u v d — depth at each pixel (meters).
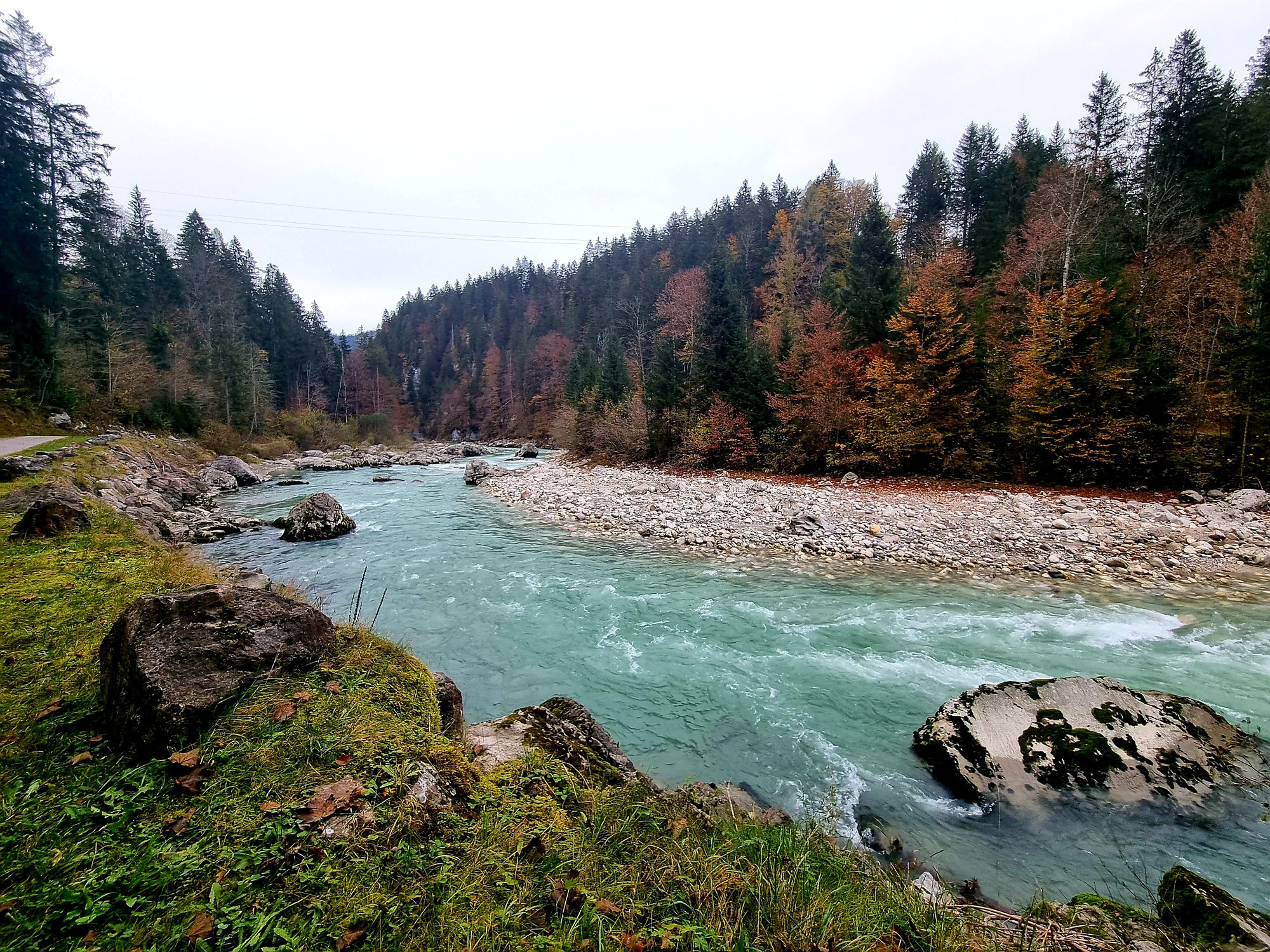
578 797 3.52
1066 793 5.18
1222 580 11.75
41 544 7.88
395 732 3.33
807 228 47.84
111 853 2.34
